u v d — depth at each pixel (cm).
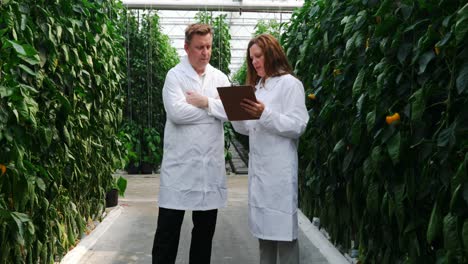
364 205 246
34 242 241
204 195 263
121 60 454
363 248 251
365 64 228
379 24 194
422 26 184
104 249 358
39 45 235
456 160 165
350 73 254
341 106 270
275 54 238
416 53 179
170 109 258
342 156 268
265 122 227
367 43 226
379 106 199
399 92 195
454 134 155
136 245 371
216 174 268
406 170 190
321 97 313
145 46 829
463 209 153
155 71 843
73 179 307
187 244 374
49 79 239
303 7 389
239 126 259
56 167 261
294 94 234
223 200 274
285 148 237
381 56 219
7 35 200
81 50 285
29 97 202
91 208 390
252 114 228
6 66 187
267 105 239
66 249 313
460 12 145
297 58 395
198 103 255
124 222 452
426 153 175
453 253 153
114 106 404
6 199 202
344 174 248
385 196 196
